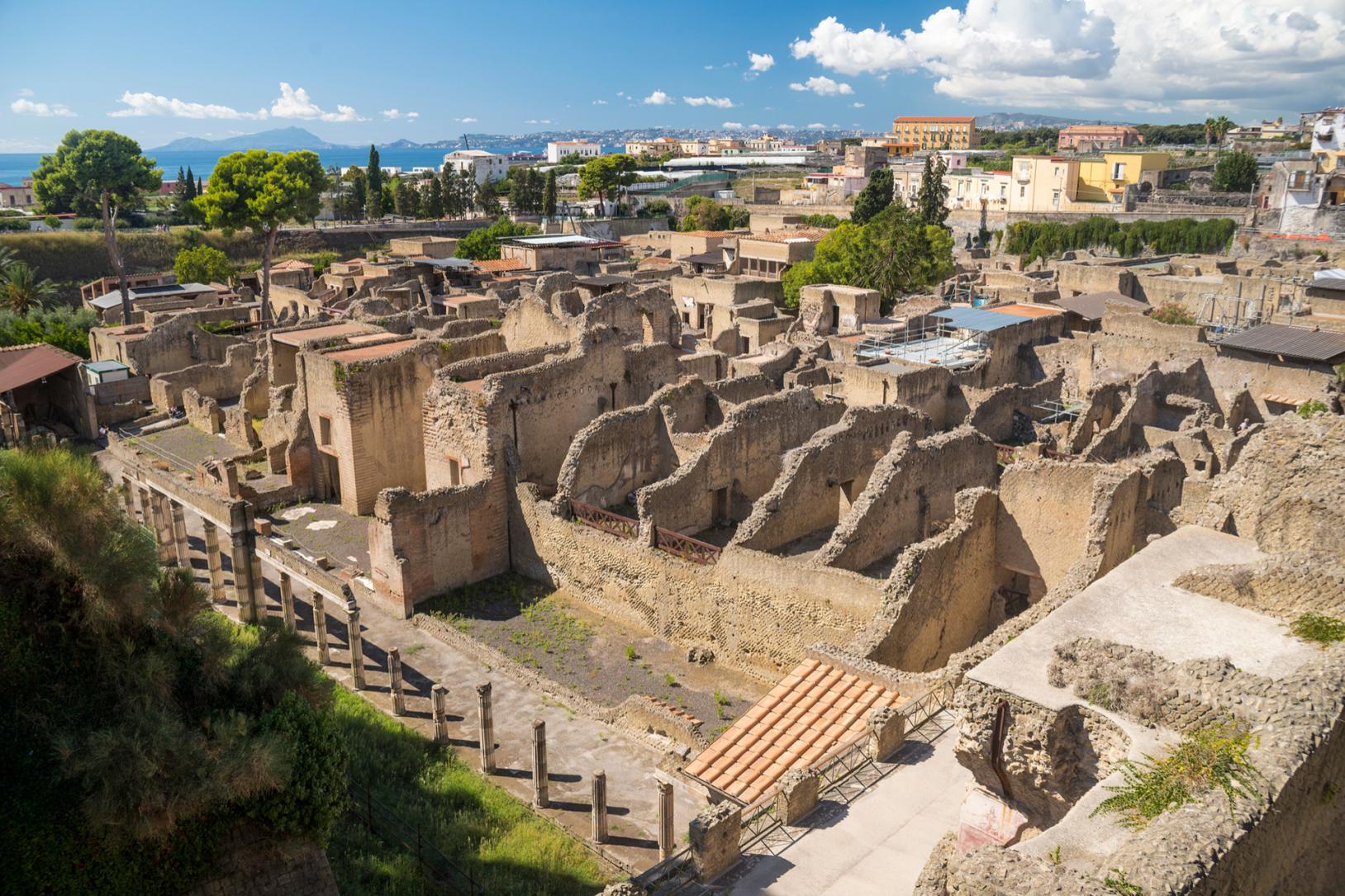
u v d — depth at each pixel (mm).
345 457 50094
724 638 35625
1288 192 116188
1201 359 61188
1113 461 49781
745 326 86438
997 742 17547
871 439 43625
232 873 22312
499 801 28234
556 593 41969
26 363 67750
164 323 75375
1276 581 19812
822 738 25266
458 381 47906
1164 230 121500
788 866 19484
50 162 153125
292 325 72625
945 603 31344
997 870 12688
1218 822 13203
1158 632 19188
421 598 40969
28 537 22828
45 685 21844
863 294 84938
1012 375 72750
